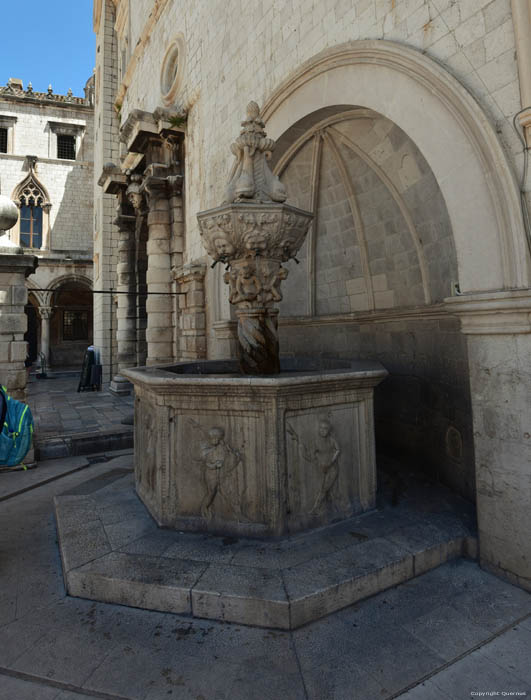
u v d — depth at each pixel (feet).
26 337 77.87
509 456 9.03
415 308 15.33
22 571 9.93
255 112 12.21
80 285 75.46
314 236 20.83
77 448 20.65
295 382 9.62
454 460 13.24
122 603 8.50
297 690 6.38
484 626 7.74
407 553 9.30
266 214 11.30
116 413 30.60
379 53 11.84
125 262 42.24
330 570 8.64
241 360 12.45
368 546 9.59
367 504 11.41
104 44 50.62
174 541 9.99
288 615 7.62
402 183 15.14
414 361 16.16
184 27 28.94
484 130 9.06
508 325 8.80
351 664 6.87
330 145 17.39
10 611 8.41
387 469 15.66
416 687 6.43
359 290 19.22
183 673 6.74
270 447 9.80
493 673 6.67
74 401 37.14
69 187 76.79
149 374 11.41
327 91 14.34
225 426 10.23
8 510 13.91
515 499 8.92
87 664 6.97
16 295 18.86
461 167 9.69
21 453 10.25
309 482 10.36
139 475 13.00
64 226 75.97
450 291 13.84
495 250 8.98
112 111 50.85
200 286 25.81
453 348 13.46
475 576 9.30
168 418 10.64
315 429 10.48
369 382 11.08
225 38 22.62
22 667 6.93
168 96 30.94
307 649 7.20
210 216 11.59
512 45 8.83
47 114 76.48
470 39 9.70
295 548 9.50
